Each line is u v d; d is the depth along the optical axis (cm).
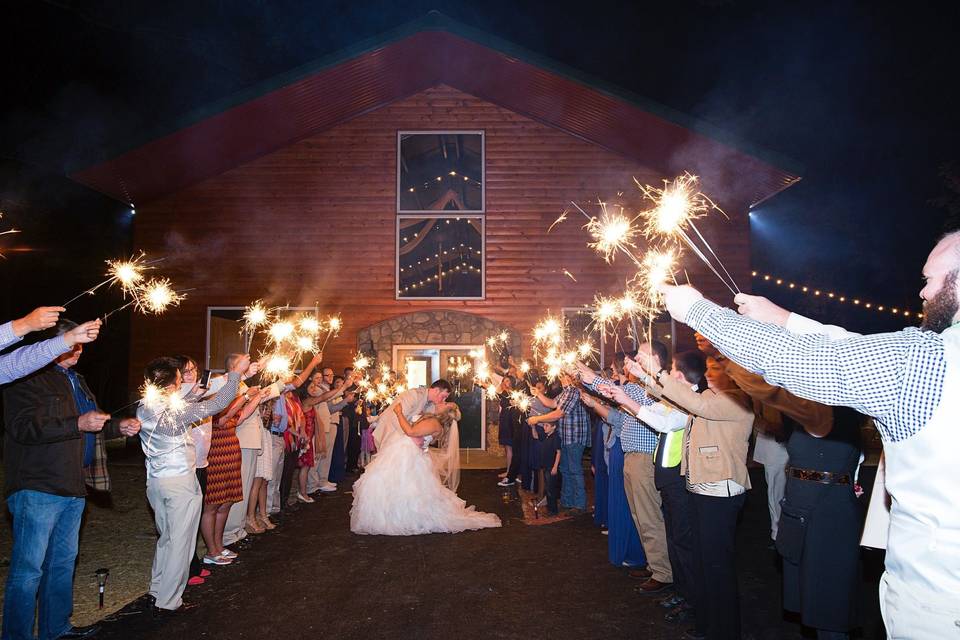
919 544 189
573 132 1549
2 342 360
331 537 769
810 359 198
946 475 185
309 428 972
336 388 1102
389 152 1572
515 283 1550
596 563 662
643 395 579
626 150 1525
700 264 1512
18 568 418
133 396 1514
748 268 1502
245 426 743
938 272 206
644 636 476
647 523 581
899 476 194
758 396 364
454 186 1582
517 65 1355
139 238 1542
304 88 1359
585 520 859
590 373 532
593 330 1527
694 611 498
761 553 711
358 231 1559
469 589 581
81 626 489
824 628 371
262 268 1548
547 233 1556
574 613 522
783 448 669
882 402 192
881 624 455
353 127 1576
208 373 613
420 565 655
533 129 1573
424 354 1559
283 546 727
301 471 980
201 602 546
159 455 518
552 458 909
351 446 1288
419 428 802
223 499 646
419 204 1577
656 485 521
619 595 565
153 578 525
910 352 189
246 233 1552
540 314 1542
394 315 1547
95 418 420
